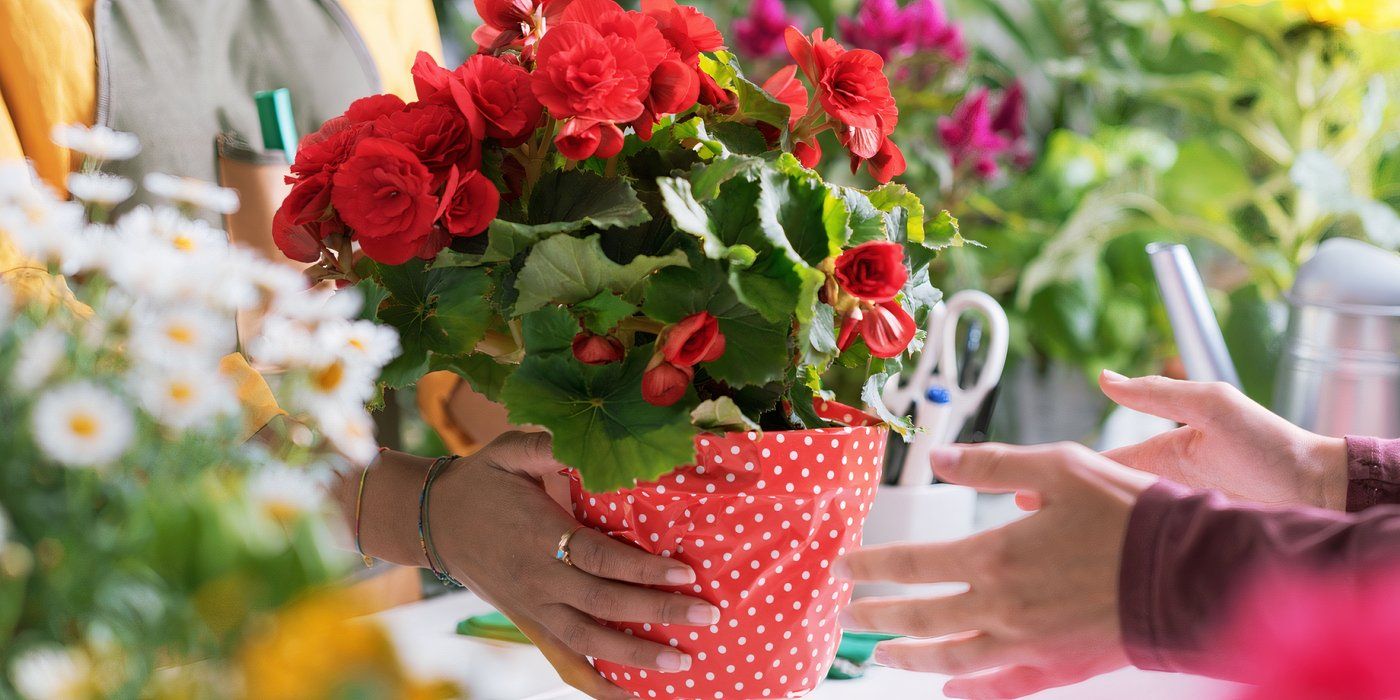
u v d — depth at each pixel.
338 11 1.70
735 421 1.16
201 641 0.96
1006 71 3.44
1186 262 1.70
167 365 1.02
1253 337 2.56
